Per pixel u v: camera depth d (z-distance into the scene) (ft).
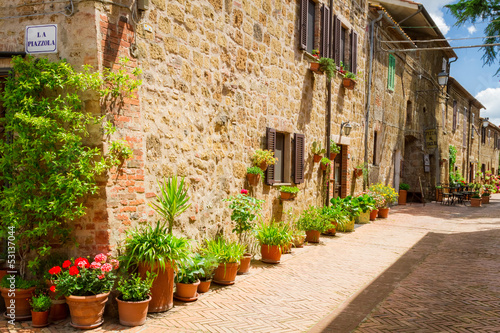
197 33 19.90
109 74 14.79
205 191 20.66
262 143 25.86
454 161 81.41
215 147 21.42
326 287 19.52
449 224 42.39
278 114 27.66
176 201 16.42
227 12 22.24
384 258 25.82
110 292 14.70
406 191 59.67
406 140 65.05
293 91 29.55
